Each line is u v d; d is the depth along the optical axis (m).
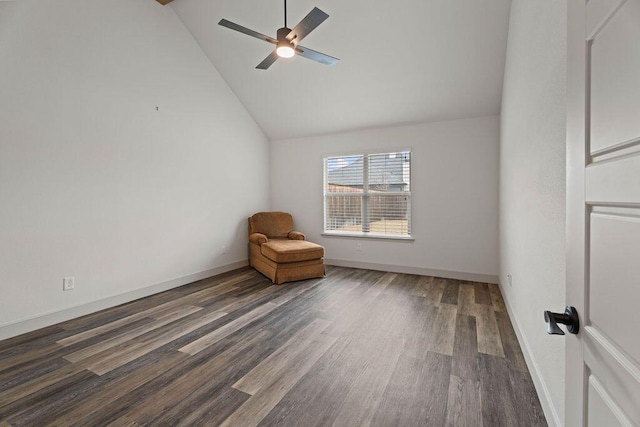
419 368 1.98
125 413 1.56
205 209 4.21
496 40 3.04
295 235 4.87
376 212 4.78
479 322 2.71
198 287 3.80
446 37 3.13
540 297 1.67
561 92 1.30
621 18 0.54
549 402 1.46
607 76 0.60
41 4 2.55
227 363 2.05
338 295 3.49
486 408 1.60
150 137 3.45
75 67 2.78
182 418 1.53
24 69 2.46
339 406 1.62
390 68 3.62
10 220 2.41
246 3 3.31
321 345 2.30
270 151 5.58
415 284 3.93
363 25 3.21
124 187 3.20
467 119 4.05
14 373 1.92
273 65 4.01
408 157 4.50
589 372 0.69
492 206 3.94
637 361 0.50
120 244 3.17
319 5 3.11
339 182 5.07
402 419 1.52
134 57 3.27
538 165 1.70
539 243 1.69
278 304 3.19
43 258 2.59
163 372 1.94
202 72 4.11
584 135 0.70
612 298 0.59
